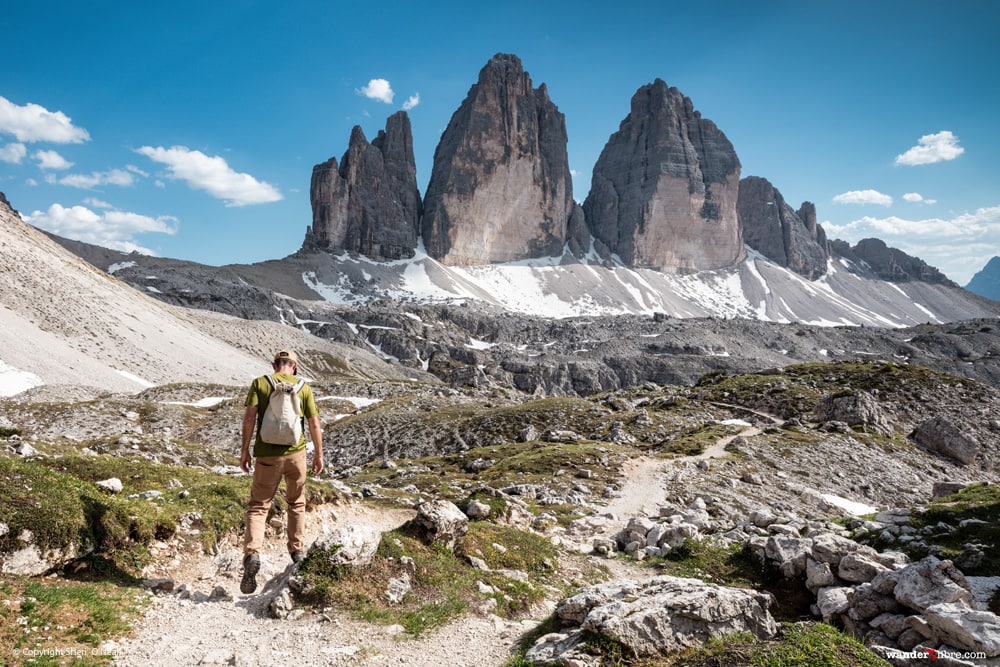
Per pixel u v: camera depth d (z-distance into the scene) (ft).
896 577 38.27
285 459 34.42
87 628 26.94
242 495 50.55
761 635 30.42
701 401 338.75
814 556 46.98
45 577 31.01
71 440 121.80
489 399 428.56
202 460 135.03
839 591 41.63
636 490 143.64
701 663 25.82
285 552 47.39
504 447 227.20
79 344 422.00
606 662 26.96
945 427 240.53
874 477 200.64
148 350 480.23
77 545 33.06
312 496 62.39
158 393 363.97
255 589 34.55
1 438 60.23
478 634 32.78
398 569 37.35
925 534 62.59
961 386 323.37
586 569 55.47
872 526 69.10
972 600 35.29
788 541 51.93
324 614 31.58
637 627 28.37
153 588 34.17
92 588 30.81
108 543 35.37
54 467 49.88
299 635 29.48
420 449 284.20
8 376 315.78
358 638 29.84
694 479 160.66
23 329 384.68
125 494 47.03
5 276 452.35
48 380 335.26
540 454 182.80
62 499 34.24
